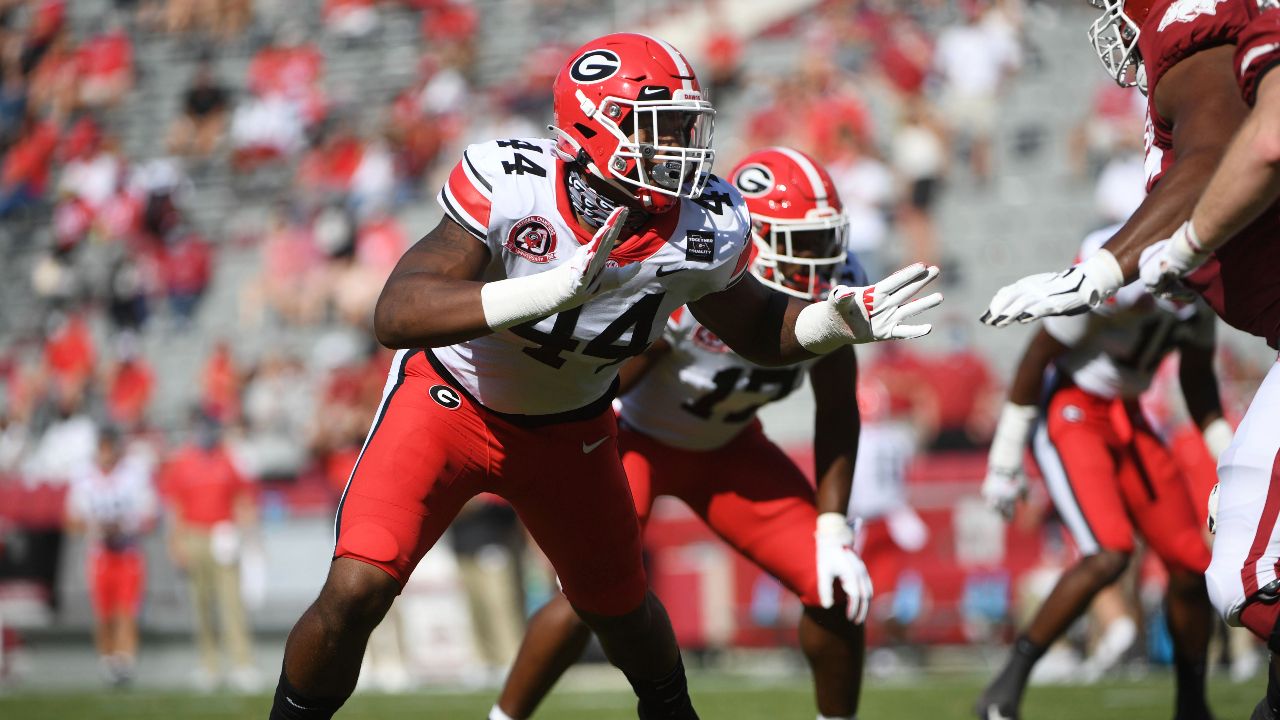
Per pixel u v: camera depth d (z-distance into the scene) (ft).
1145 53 31.50
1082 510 54.54
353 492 34.58
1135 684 78.59
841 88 146.20
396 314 30.53
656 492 47.55
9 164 196.85
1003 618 101.55
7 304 187.32
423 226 159.53
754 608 105.40
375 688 102.12
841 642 44.83
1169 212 29.60
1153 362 53.62
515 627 102.27
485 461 35.32
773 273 44.37
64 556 131.85
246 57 196.95
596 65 32.58
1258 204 27.61
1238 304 31.96
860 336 33.42
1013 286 30.63
